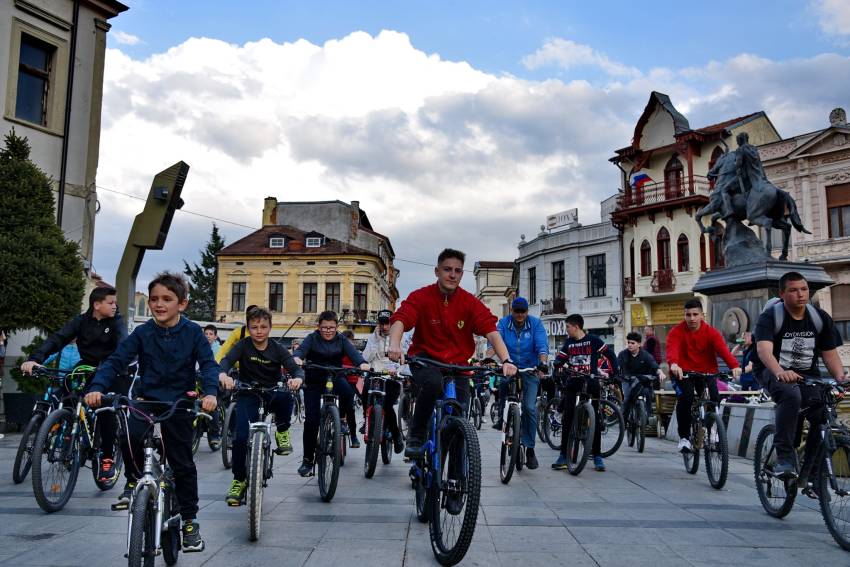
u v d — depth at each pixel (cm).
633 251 3406
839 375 498
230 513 531
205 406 390
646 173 3359
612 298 3509
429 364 459
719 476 658
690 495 630
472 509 370
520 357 783
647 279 3247
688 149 3123
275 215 5628
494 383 1156
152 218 1180
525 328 788
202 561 399
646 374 1173
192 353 421
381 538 454
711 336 747
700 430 726
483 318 488
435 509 419
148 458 352
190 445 404
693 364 755
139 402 385
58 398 634
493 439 1182
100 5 1617
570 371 798
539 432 1126
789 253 2788
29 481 648
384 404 793
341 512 539
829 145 2719
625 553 424
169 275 420
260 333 545
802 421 520
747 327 1198
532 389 779
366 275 5012
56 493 539
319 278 4988
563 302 3778
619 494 632
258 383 520
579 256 3725
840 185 2689
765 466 549
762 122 3297
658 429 1205
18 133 1427
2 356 1152
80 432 579
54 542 436
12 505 550
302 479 706
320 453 606
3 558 399
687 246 3105
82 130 1574
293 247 5103
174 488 396
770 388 523
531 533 474
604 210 4088
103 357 634
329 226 5578
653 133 3350
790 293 511
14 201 1098
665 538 463
